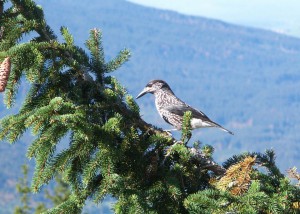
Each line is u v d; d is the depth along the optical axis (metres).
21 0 13.63
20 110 12.70
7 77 11.91
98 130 12.00
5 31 13.38
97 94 13.27
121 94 13.37
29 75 12.61
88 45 13.59
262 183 12.26
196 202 11.49
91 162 11.82
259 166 12.85
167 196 11.97
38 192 11.84
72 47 13.24
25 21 13.25
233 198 11.54
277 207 11.47
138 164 12.35
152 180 12.37
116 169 12.30
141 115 13.18
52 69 12.87
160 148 12.66
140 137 12.89
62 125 11.69
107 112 13.09
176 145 12.53
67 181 12.21
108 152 11.86
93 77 13.45
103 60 13.58
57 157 11.88
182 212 11.98
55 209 12.12
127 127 12.88
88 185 12.16
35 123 11.72
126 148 12.26
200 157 12.83
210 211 11.45
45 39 13.32
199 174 12.59
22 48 12.44
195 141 13.27
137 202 11.52
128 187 12.20
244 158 13.08
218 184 12.09
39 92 12.89
